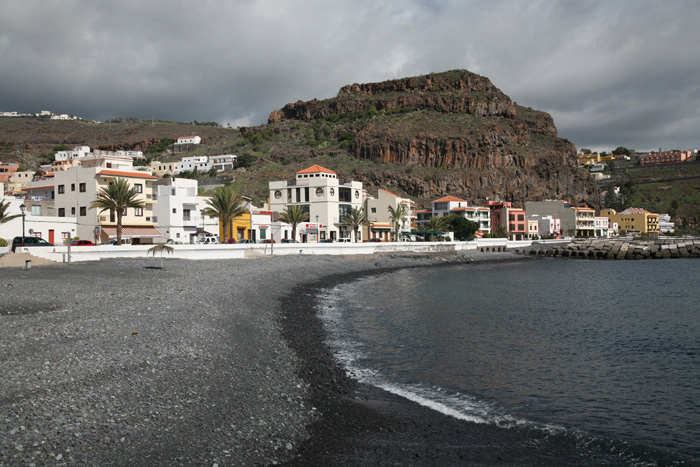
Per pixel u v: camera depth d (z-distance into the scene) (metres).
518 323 32.44
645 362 22.91
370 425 14.55
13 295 29.11
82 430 11.63
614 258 115.69
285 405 15.22
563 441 14.13
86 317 23.34
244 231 96.56
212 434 12.46
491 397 17.75
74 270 44.09
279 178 197.50
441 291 50.28
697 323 32.75
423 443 13.50
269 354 20.94
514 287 54.62
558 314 36.25
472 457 12.81
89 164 84.25
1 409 12.09
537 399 17.66
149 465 10.66
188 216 85.81
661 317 35.22
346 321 32.28
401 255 93.38
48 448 10.65
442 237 125.94
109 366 15.94
